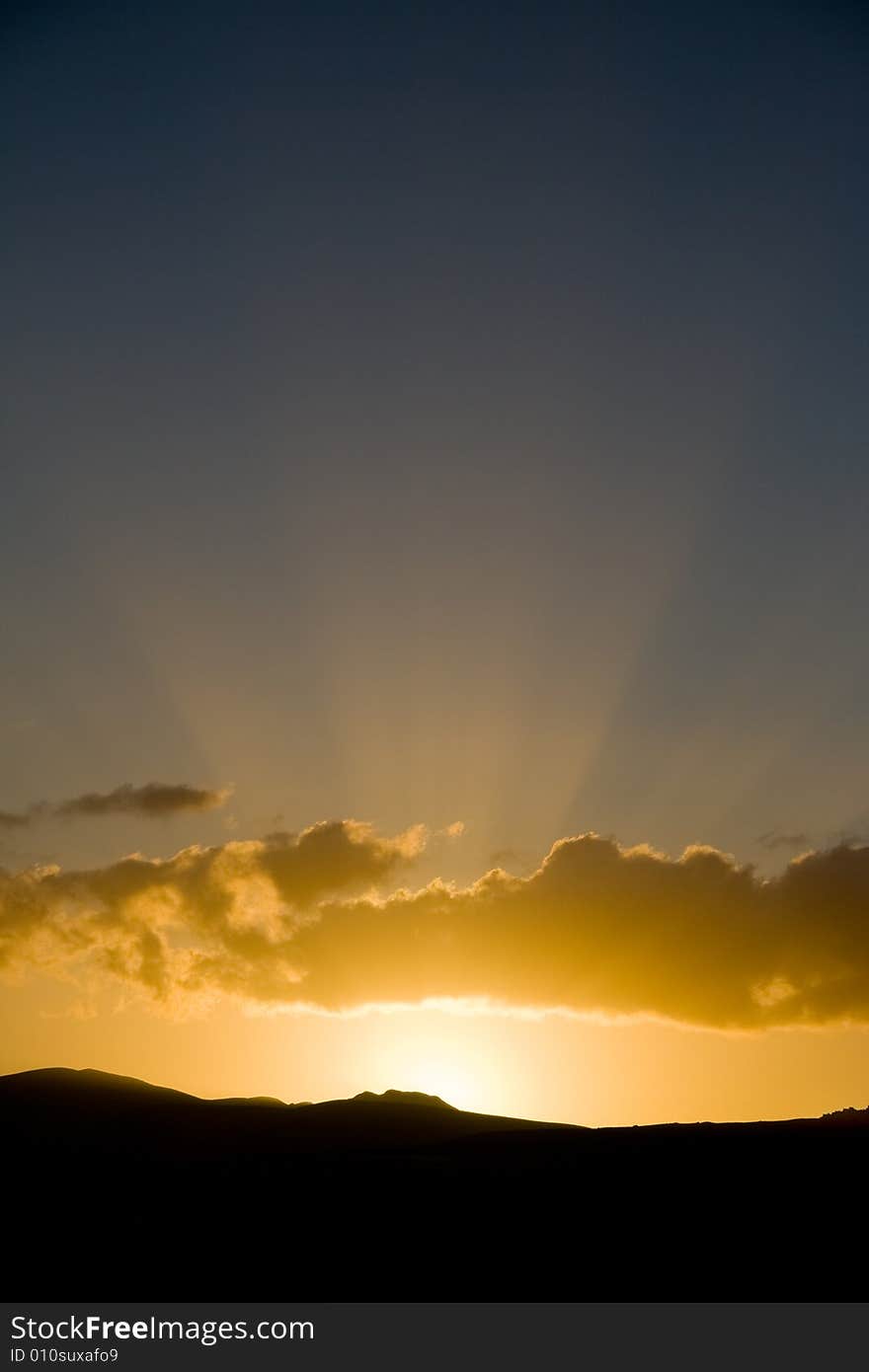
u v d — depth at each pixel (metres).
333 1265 63.69
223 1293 60.12
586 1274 61.16
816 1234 64.69
